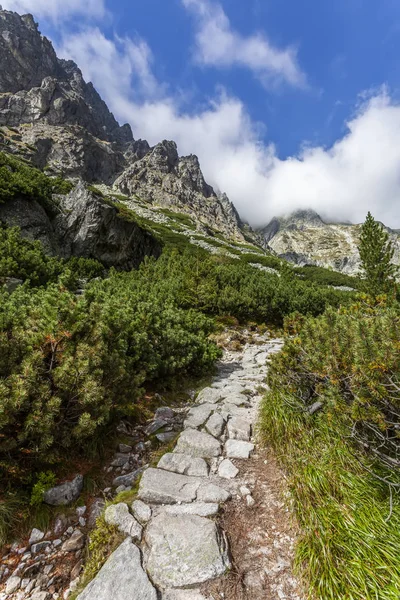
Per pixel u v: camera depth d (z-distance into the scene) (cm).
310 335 464
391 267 1962
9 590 268
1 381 322
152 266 1950
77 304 405
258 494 361
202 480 380
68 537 318
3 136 9262
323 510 295
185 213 12569
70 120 12369
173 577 254
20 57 12725
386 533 263
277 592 248
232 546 291
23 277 1230
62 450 398
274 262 5659
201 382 759
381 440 342
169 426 534
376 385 315
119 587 246
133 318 700
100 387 373
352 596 227
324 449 371
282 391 483
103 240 2388
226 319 1390
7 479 342
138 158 16812
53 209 2292
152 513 322
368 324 377
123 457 441
